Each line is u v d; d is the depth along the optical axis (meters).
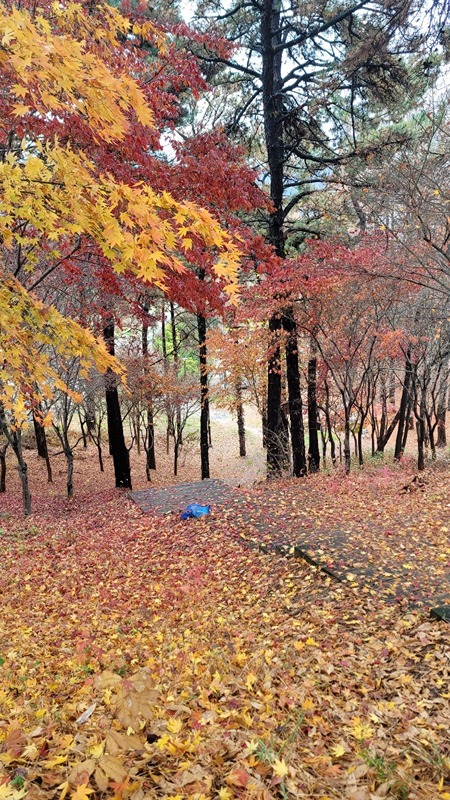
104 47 4.45
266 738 2.78
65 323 3.67
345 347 13.61
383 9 9.66
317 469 17.03
